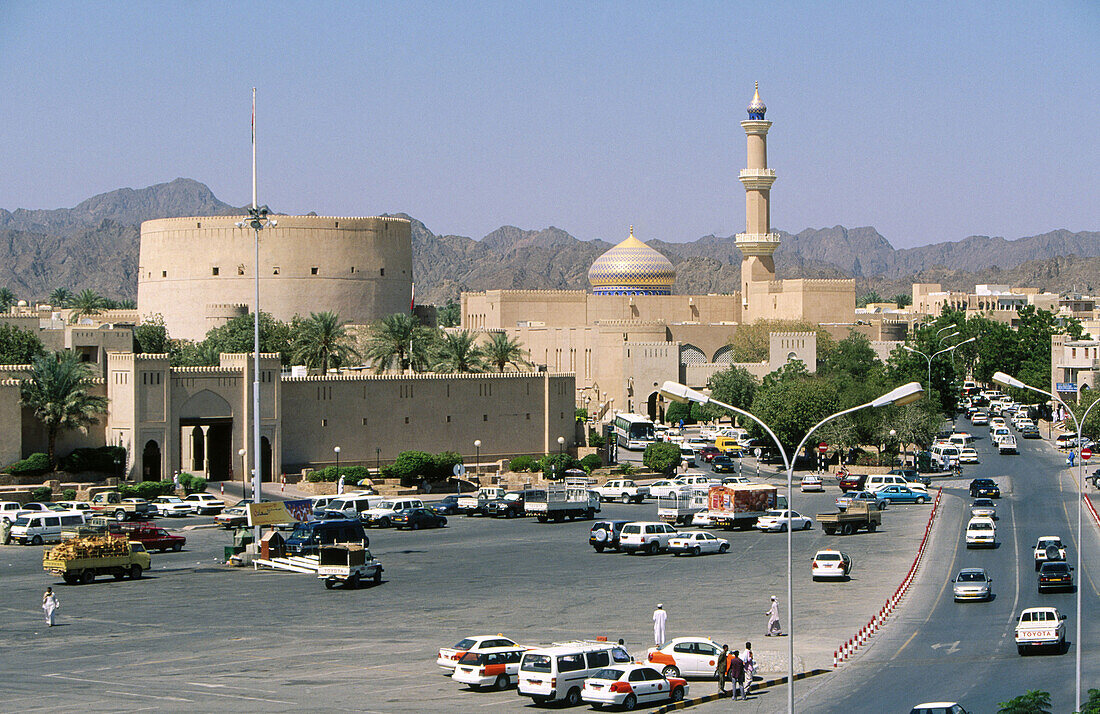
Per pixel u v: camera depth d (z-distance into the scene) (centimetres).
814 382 13538
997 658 5444
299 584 7156
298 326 15288
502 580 7250
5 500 9962
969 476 12444
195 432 12212
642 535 8156
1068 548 8262
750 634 5909
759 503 9388
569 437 13325
